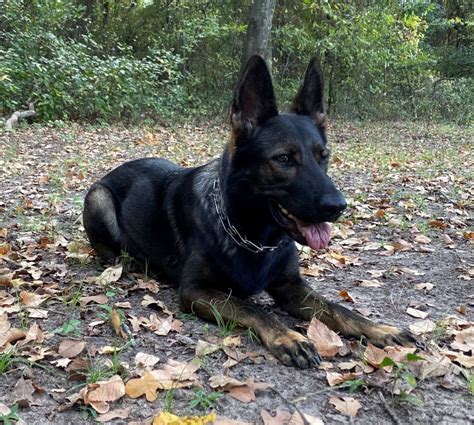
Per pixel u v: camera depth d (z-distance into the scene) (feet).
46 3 11.21
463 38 19.27
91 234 3.23
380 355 2.02
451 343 2.27
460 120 16.35
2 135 8.33
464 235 4.09
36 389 1.81
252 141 2.39
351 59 14.21
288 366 2.02
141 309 2.55
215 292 2.43
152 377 1.82
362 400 1.82
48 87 10.08
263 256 2.46
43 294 2.65
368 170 7.18
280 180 2.32
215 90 13.80
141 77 11.31
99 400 1.74
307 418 1.68
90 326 2.30
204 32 12.62
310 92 2.67
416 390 1.88
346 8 13.64
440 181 6.37
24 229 3.83
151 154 7.69
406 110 16.67
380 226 4.37
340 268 3.34
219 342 2.18
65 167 6.33
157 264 3.00
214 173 2.66
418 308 2.69
